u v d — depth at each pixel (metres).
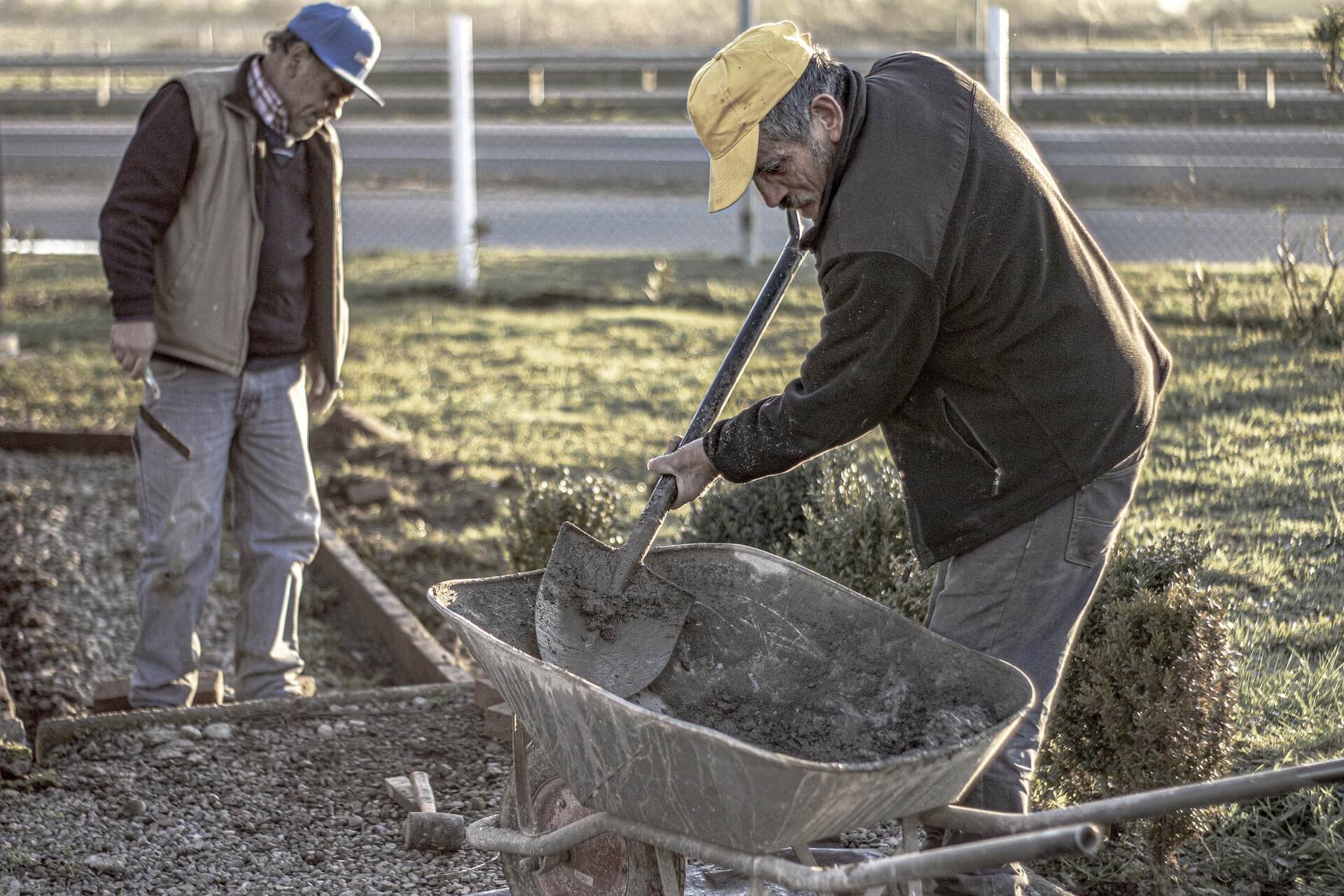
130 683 4.81
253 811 3.95
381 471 7.84
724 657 3.27
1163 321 9.48
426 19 44.16
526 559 5.14
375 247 15.48
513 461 7.83
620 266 14.01
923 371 2.95
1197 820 3.25
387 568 6.45
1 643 5.71
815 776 2.33
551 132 22.72
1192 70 13.76
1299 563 5.04
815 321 10.98
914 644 2.99
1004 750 2.96
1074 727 3.49
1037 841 2.12
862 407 2.84
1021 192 2.79
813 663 3.15
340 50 4.46
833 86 2.84
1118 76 17.12
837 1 33.81
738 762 2.39
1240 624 4.53
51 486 7.70
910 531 3.16
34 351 10.55
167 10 51.66
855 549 4.34
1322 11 9.34
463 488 7.50
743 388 8.77
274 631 4.97
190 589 4.74
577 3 45.59
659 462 3.13
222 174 4.50
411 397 9.37
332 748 4.38
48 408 9.01
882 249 2.71
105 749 4.31
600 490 5.24
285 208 4.69
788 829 2.47
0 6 51.47
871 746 2.99
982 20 22.42
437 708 4.70
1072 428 2.88
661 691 3.28
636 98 23.89
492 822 3.24
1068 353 2.84
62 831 3.77
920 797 2.54
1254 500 5.74
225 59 14.62
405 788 3.99
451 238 15.92
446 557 6.59
